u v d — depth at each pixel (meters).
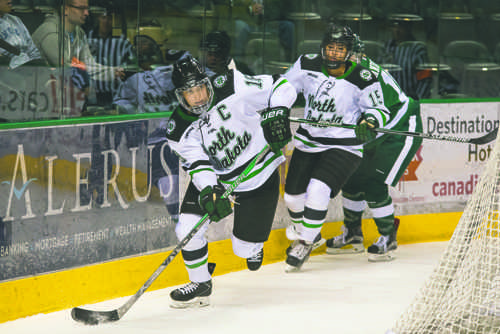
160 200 11.80
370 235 14.83
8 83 11.64
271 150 10.37
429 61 16.83
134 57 13.48
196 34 14.46
